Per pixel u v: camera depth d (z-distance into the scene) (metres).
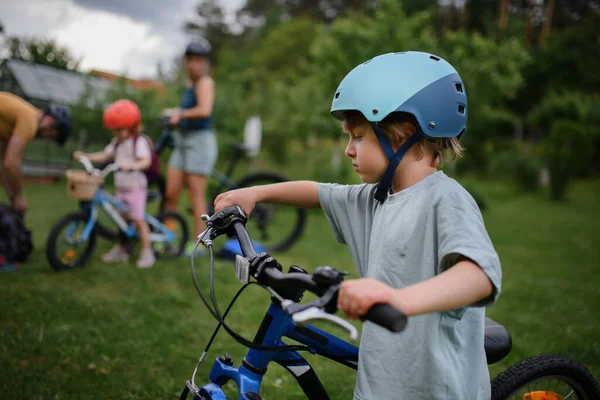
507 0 21.92
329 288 1.17
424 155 1.53
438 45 9.90
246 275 1.41
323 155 14.77
